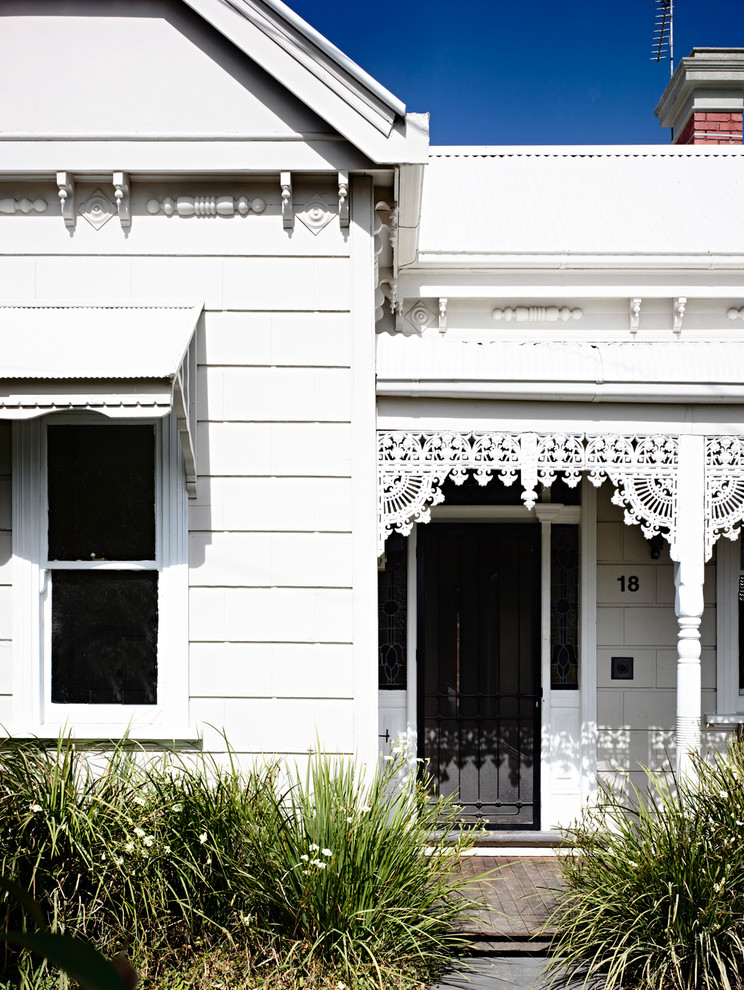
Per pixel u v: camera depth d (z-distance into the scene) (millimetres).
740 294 6121
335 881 3764
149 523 4680
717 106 8703
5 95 4582
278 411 4668
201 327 4680
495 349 4754
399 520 4684
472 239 6340
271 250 4695
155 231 4695
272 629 4613
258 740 4586
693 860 3828
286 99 4566
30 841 3717
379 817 4070
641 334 6277
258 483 4652
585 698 6227
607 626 6301
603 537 6328
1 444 4691
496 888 5059
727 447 4758
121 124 4578
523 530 6383
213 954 3654
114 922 3734
